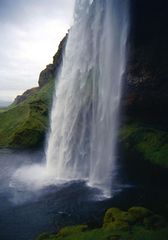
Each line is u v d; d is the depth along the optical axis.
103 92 65.88
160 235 32.06
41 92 161.50
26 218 41.78
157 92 73.69
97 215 41.81
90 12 64.44
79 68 69.62
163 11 55.03
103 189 53.50
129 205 45.34
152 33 58.97
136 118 93.19
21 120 138.50
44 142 116.06
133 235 32.19
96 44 64.56
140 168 69.56
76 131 69.31
